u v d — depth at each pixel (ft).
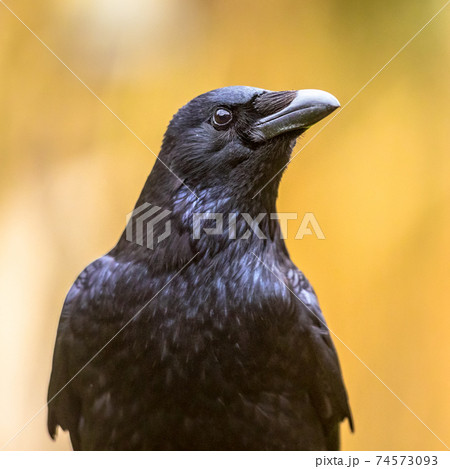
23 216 12.71
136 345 11.43
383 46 12.75
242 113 11.49
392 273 12.81
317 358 11.57
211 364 11.43
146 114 12.71
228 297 11.44
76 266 12.73
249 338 11.44
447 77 12.74
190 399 11.43
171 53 12.71
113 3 12.67
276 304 11.46
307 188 12.79
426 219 12.78
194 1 12.71
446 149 12.75
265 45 12.75
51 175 12.71
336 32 12.75
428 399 12.82
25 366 12.74
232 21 12.73
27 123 12.69
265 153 11.49
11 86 12.67
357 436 12.86
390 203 12.78
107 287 11.46
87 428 11.50
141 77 12.70
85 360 11.47
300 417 11.53
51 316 12.73
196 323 11.43
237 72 12.75
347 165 12.78
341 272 12.82
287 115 11.48
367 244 12.81
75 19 12.68
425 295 12.81
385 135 12.76
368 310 12.82
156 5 12.70
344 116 12.77
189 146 11.49
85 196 12.72
